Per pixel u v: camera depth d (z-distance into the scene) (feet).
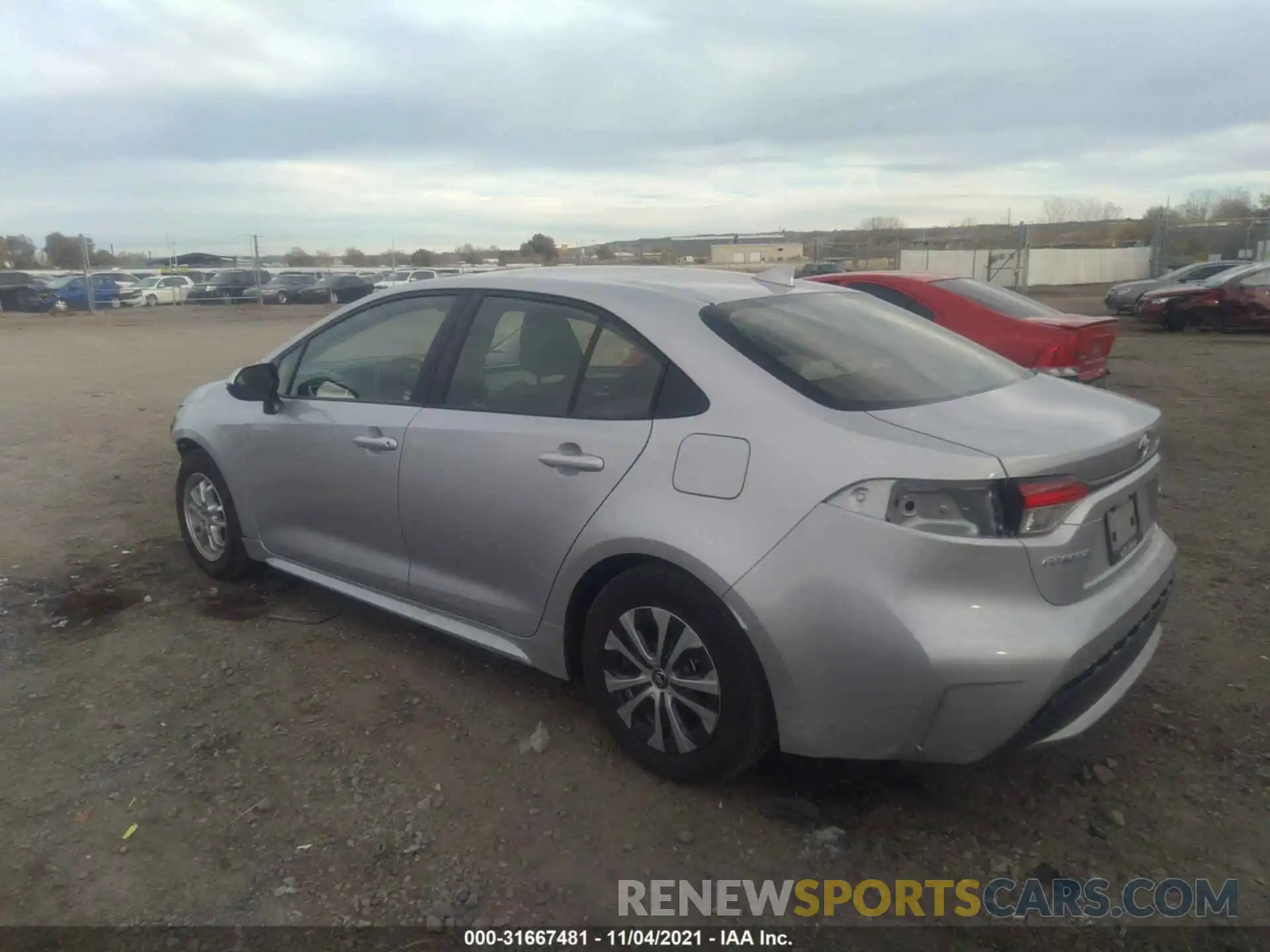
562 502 11.11
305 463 14.30
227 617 15.42
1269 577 16.66
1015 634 8.82
